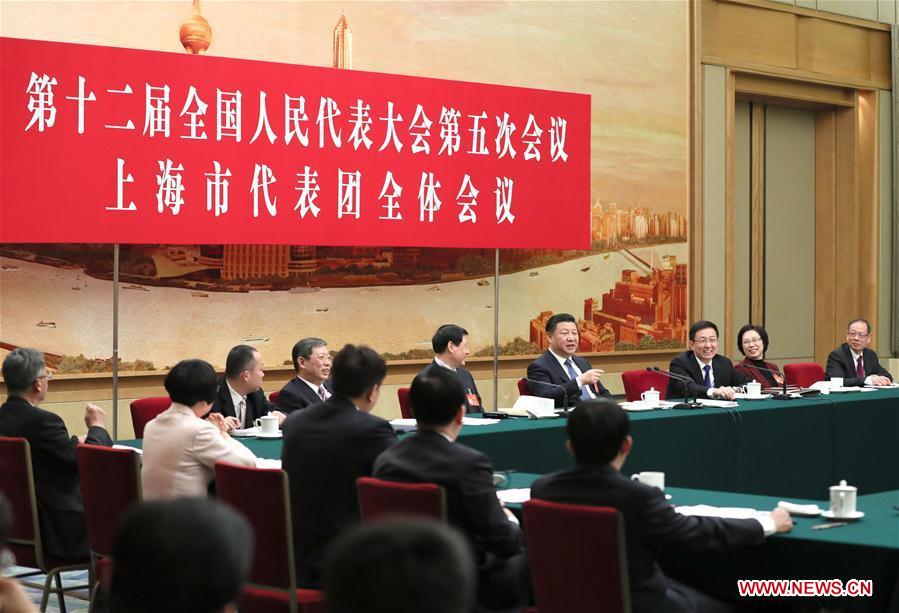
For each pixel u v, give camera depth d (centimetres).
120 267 773
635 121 1030
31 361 456
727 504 370
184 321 799
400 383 906
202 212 720
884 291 1197
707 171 1078
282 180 751
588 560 287
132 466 398
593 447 306
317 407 374
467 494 324
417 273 910
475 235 838
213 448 407
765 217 1174
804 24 1145
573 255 997
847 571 308
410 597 92
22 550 437
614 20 1016
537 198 867
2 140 651
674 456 586
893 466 700
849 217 1198
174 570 107
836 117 1204
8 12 729
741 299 1155
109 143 685
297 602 348
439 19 916
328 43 859
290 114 754
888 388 785
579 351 1000
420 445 336
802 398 690
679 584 327
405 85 805
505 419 596
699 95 1069
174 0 792
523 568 338
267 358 836
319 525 362
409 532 95
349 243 780
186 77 713
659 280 1051
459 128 830
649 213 1042
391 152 798
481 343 948
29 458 427
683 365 764
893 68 1187
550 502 297
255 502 354
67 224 671
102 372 766
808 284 1206
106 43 766
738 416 615
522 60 961
